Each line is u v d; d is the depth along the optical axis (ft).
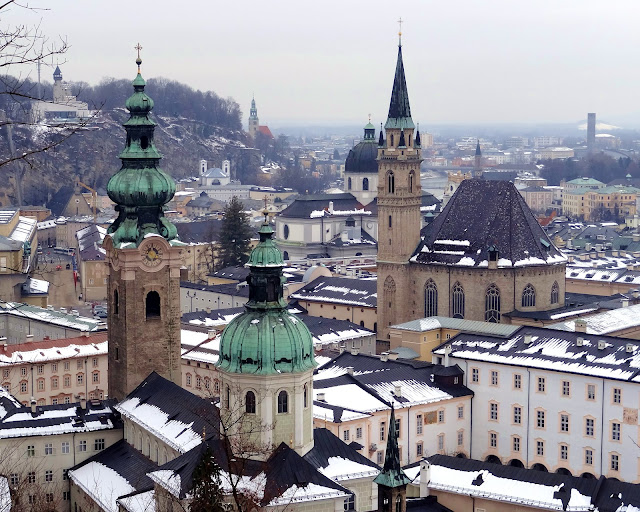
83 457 580.71
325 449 480.23
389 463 425.28
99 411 594.65
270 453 448.65
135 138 590.14
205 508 301.43
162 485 442.50
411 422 653.71
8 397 604.90
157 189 588.09
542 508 509.35
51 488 574.15
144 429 545.03
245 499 349.00
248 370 450.30
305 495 432.25
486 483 531.09
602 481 515.50
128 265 587.68
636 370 636.07
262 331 454.81
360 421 615.57
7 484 486.38
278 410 454.40
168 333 601.62
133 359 593.83
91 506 538.06
